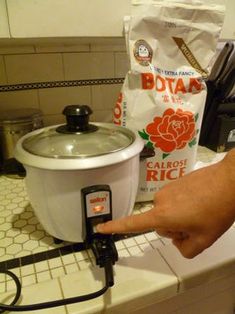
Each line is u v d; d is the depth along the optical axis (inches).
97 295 13.6
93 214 14.8
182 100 21.5
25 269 16.3
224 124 32.5
